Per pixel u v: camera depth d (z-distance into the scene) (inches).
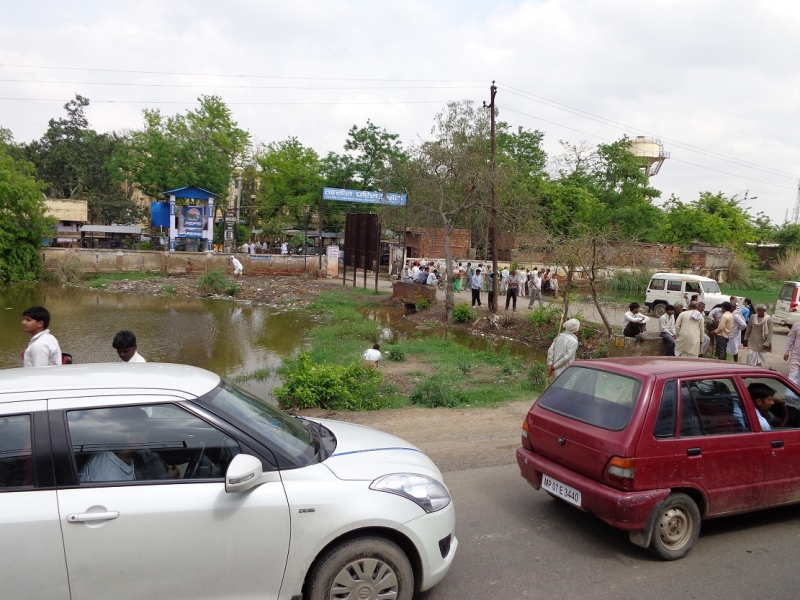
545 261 740.7
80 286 1314.0
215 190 1975.9
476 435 317.7
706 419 180.1
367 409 391.9
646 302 942.4
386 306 1096.2
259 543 120.6
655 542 169.2
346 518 125.4
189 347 665.6
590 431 178.2
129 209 2347.4
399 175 1002.7
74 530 111.3
